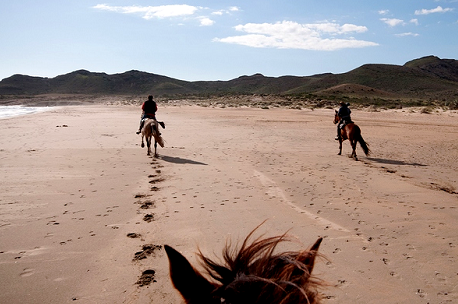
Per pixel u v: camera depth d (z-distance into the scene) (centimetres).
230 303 119
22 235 603
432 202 845
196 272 133
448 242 594
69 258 518
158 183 984
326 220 698
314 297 124
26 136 2027
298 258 134
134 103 9338
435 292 434
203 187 941
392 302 410
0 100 12825
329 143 1938
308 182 1023
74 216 702
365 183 1030
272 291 116
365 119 3731
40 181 982
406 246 574
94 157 1362
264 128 2688
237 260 134
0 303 402
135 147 1659
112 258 519
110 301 408
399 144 1973
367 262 512
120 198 828
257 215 718
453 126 3047
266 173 1132
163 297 416
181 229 636
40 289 433
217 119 3531
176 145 1759
